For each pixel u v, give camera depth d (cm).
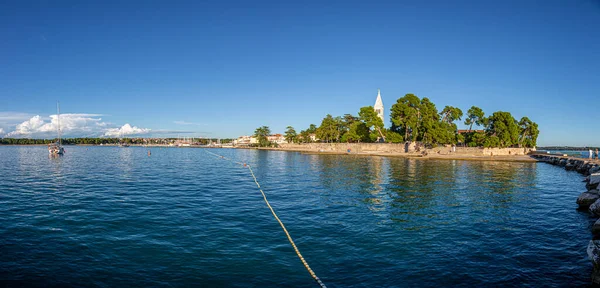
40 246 1469
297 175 4719
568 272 1240
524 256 1402
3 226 1789
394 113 11469
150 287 1090
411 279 1170
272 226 1831
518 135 12050
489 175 4691
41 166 6309
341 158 9612
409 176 4509
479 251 1459
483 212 2234
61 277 1158
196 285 1107
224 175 4728
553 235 1708
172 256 1361
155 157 10706
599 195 2333
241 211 2211
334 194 2955
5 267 1232
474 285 1128
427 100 11556
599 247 1169
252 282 1134
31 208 2259
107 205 2373
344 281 1151
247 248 1466
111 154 13062
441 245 1534
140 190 3130
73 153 13962
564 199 2777
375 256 1388
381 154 10688
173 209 2250
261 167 6319
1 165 6538
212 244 1513
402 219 2016
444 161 7919
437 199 2709
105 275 1178
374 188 3338
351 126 14438
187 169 5816
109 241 1545
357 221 1959
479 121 12325
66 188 3247
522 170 5594
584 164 5278
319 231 1739
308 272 1221
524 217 2100
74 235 1633
